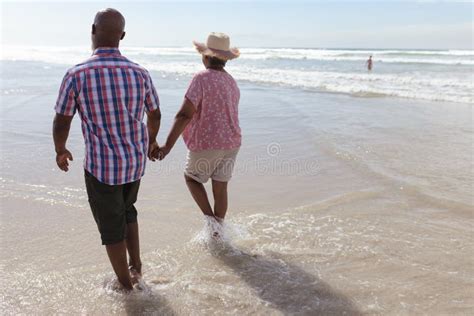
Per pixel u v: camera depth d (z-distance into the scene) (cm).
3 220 419
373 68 2742
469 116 972
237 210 457
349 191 506
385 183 529
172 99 1162
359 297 299
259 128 843
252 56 4812
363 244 376
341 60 3919
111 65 262
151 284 316
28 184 518
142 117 283
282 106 1097
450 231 402
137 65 277
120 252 293
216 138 368
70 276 323
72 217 429
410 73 2234
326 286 313
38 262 344
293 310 285
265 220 429
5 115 916
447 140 739
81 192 496
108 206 281
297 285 314
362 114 995
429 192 491
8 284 311
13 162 602
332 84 1656
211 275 328
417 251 364
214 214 399
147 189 514
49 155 638
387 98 1280
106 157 268
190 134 375
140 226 413
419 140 739
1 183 519
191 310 285
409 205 465
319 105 1124
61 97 257
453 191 496
